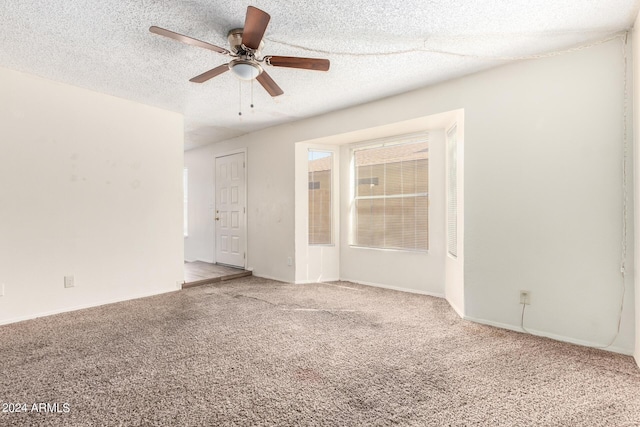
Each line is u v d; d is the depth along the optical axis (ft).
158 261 13.50
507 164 9.43
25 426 5.08
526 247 9.13
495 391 6.14
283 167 16.07
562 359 7.48
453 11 7.07
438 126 12.60
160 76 10.40
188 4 6.83
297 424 5.17
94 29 7.77
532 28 7.69
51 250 10.61
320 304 11.93
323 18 7.35
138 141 12.85
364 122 13.01
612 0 6.66
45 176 10.49
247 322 9.96
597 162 8.13
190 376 6.65
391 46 8.57
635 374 6.81
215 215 20.04
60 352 7.75
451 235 12.23
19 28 7.70
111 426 5.09
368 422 5.22
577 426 5.17
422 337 8.77
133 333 8.99
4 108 9.70
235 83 10.94
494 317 9.68
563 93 8.59
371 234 15.17
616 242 7.91
